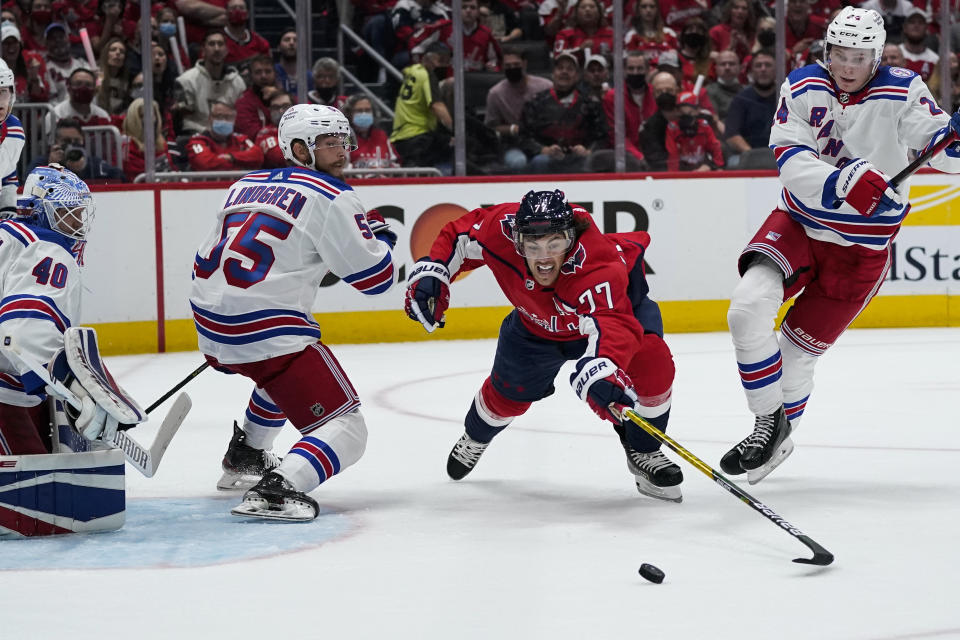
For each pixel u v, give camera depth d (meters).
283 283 8.88
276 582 7.08
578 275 8.51
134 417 8.02
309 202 8.91
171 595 6.82
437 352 20.45
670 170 22.75
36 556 7.79
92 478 8.42
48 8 21.88
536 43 22.73
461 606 6.51
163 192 21.17
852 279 9.94
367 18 22.39
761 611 6.30
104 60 21.59
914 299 22.98
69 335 7.88
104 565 7.55
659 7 22.53
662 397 9.26
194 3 21.56
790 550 7.69
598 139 22.53
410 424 13.53
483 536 8.25
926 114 9.55
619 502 9.38
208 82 21.45
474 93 22.33
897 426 12.65
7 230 8.20
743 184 22.73
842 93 9.64
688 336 22.19
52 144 21.20
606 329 8.23
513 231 8.56
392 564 7.48
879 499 9.25
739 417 13.48
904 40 22.66
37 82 21.56
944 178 22.81
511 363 9.73
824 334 10.20
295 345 8.88
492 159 22.48
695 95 22.67
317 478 8.85
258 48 22.06
